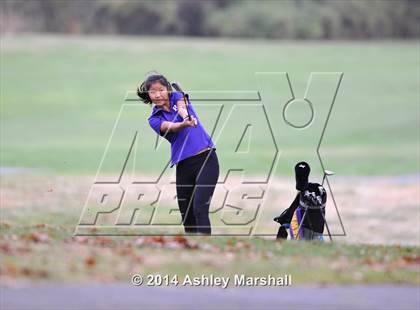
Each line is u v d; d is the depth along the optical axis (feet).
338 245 94.99
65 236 94.68
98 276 74.43
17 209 167.53
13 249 80.79
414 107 501.97
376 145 368.68
